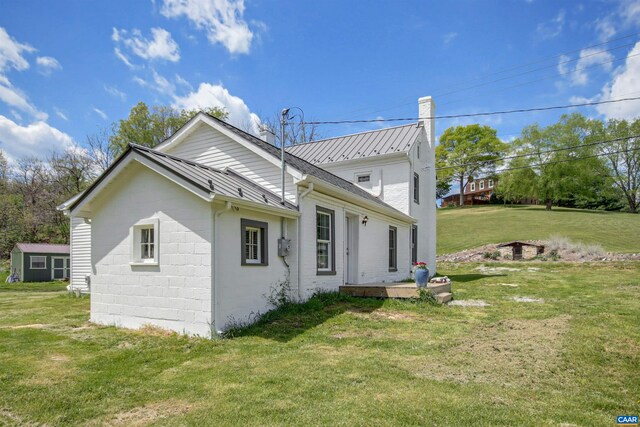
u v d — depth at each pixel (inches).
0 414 137.3
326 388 158.1
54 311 366.6
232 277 262.1
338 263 410.9
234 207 263.6
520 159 1865.2
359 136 733.3
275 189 357.1
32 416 135.4
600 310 324.5
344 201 424.5
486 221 1477.6
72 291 534.6
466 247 1061.1
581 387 163.8
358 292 387.2
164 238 263.0
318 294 361.7
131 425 128.0
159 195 267.6
